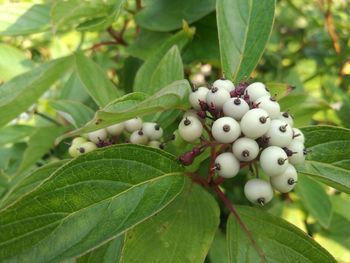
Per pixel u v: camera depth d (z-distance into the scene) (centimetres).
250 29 11
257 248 9
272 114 9
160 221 9
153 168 8
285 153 9
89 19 13
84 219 7
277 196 16
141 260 9
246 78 11
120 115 7
